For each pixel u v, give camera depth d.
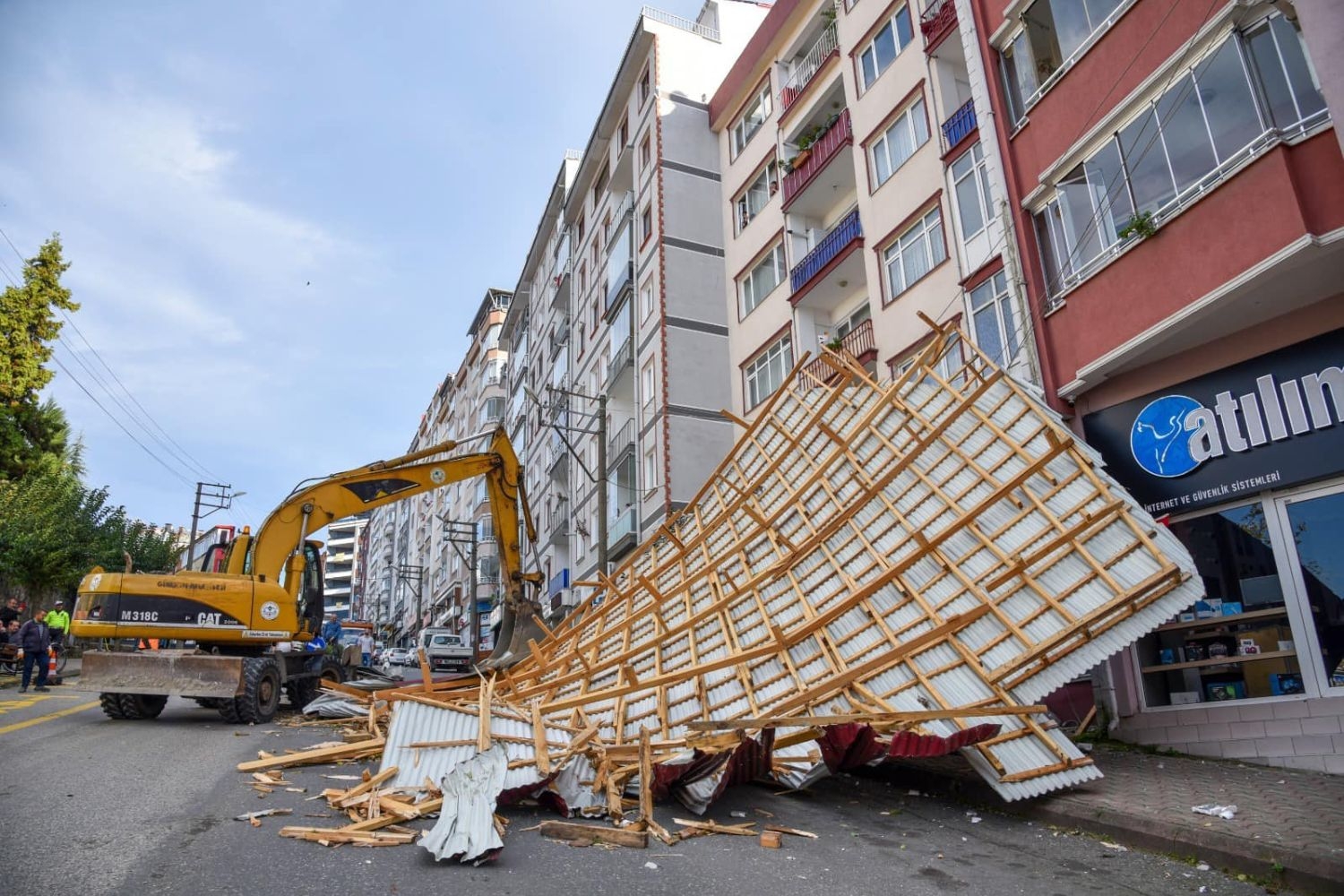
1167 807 5.54
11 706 12.12
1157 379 8.73
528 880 4.20
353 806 5.47
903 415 10.10
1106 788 6.25
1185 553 6.29
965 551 7.62
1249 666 7.80
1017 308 10.32
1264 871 4.44
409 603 75.75
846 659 7.32
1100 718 8.90
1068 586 6.66
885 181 15.23
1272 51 7.39
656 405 21.78
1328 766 6.90
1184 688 8.33
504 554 13.89
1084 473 7.37
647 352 23.16
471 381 59.72
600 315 29.36
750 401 20.25
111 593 10.74
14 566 21.59
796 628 8.09
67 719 10.90
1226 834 4.76
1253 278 7.18
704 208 23.03
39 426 26.42
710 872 4.46
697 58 24.61
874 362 14.94
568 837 5.02
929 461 9.07
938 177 13.78
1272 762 7.30
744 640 8.65
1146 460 8.69
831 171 17.16
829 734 6.22
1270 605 7.64
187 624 11.01
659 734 7.36
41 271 24.08
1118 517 6.83
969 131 12.91
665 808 5.96
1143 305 8.45
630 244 25.38
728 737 5.98
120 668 10.51
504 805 5.76
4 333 23.52
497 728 6.47
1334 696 7.03
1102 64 9.26
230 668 10.65
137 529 30.11
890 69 15.41
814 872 4.54
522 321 45.41
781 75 20.28
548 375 37.34
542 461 37.09
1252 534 7.85
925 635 6.71
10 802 5.54
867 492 9.18
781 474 11.62
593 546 27.62
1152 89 8.53
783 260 19.27
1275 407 7.62
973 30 11.59
